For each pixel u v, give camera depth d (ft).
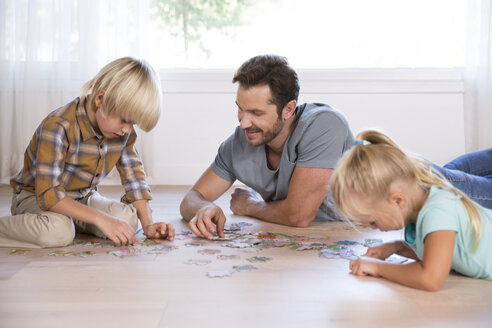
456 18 13.30
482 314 4.20
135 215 6.93
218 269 5.36
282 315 4.17
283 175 7.51
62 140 6.23
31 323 4.01
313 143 7.14
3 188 11.71
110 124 6.12
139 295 4.60
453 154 13.10
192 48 13.33
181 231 7.22
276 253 6.00
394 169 4.78
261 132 6.89
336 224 7.70
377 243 6.45
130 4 12.57
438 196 4.77
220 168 8.10
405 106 13.03
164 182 13.08
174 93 12.92
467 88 12.92
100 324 3.99
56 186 6.18
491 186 7.48
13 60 12.64
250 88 6.61
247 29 13.38
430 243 4.65
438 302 4.45
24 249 6.14
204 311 4.25
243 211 8.35
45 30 12.62
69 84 12.64
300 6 13.37
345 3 13.38
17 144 12.63
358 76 12.95
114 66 6.09
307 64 13.48
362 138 5.07
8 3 12.50
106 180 12.63
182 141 13.04
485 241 4.85
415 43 13.41
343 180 4.85
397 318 4.12
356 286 4.84
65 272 5.25
